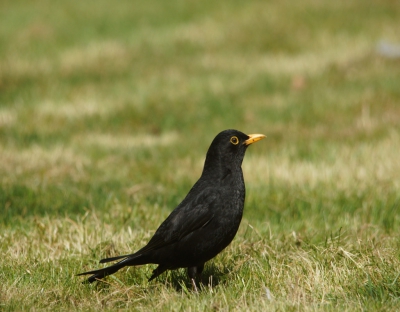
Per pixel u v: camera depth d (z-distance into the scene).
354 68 20.95
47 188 11.68
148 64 23.86
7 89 21.42
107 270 7.00
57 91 21.06
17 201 10.84
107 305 7.06
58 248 8.51
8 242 8.63
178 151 15.45
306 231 9.31
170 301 6.76
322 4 28.36
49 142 15.82
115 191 11.73
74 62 24.11
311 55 23.45
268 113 17.97
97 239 8.71
